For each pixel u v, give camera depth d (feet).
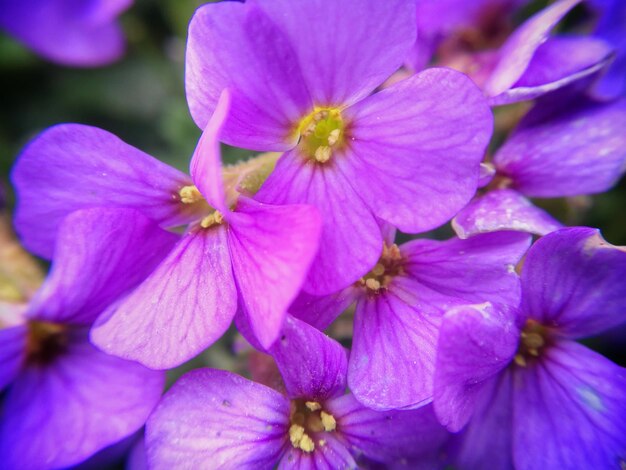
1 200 0.28
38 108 0.35
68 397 0.23
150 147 0.35
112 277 0.23
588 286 0.23
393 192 0.22
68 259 0.22
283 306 0.20
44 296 0.23
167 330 0.22
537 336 0.24
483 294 0.22
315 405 0.23
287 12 0.21
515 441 0.23
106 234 0.23
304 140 0.23
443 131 0.22
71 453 0.23
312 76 0.22
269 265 0.21
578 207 0.27
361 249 0.22
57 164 0.23
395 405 0.21
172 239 0.23
